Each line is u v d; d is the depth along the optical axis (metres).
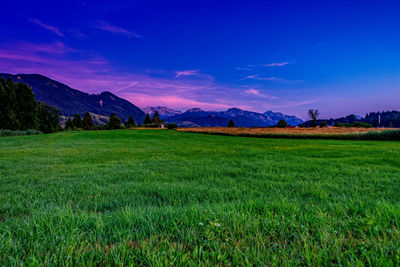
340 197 3.13
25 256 1.46
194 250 1.49
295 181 4.51
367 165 6.51
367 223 1.85
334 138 28.67
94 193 3.60
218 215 2.09
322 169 5.88
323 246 1.48
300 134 31.70
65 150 12.05
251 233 1.76
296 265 1.33
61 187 4.03
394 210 2.21
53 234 1.70
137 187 4.00
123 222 2.01
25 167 6.46
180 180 4.88
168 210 2.34
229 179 4.81
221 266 1.34
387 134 24.62
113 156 9.45
